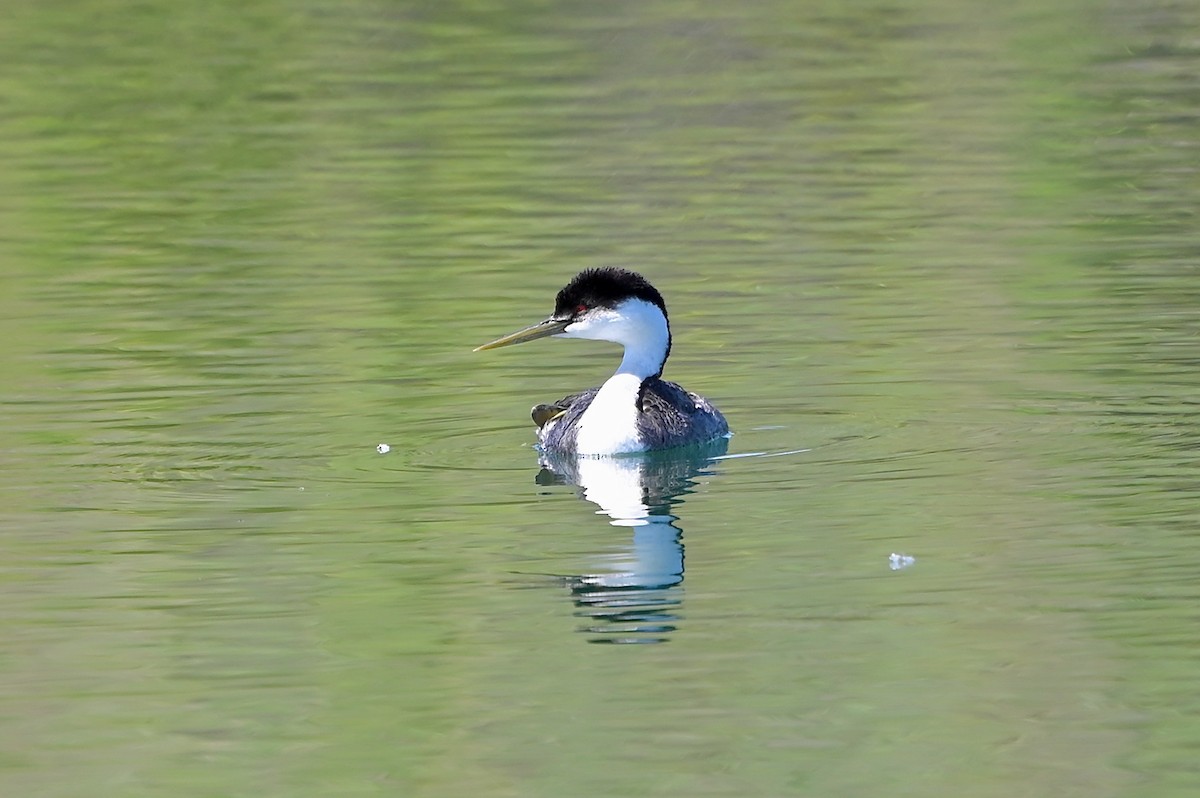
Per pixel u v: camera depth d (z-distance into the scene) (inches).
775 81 1185.4
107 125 1108.5
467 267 851.4
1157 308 759.1
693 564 522.9
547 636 479.2
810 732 426.3
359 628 485.4
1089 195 940.0
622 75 1204.5
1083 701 436.5
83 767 416.8
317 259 868.0
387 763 414.6
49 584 513.0
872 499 570.6
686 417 631.8
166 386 693.9
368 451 628.4
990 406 654.5
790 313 770.8
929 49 1253.1
